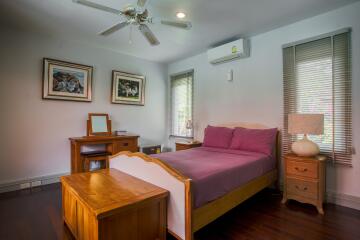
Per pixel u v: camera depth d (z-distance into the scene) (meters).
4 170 3.03
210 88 4.07
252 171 2.42
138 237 1.57
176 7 2.49
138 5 1.95
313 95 2.74
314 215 2.29
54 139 3.47
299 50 2.87
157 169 1.86
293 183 2.53
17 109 3.14
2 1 2.37
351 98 2.44
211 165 2.17
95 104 3.94
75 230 1.81
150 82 4.80
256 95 3.34
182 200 1.62
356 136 2.41
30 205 2.54
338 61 2.53
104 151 3.81
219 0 2.35
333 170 2.59
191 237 1.58
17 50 3.13
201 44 3.74
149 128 4.79
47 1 2.38
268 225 2.09
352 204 2.44
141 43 3.72
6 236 1.88
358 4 2.39
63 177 2.13
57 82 3.47
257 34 3.30
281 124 3.05
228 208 2.01
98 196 1.60
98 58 3.96
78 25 3.00
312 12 2.63
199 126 4.29
